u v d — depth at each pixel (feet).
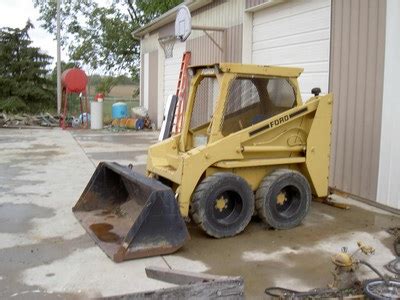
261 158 16.38
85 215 17.34
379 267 13.14
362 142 20.20
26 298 11.23
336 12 21.77
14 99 71.56
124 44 88.07
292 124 16.76
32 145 38.06
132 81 96.27
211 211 15.14
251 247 14.76
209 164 15.25
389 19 18.62
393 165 18.69
